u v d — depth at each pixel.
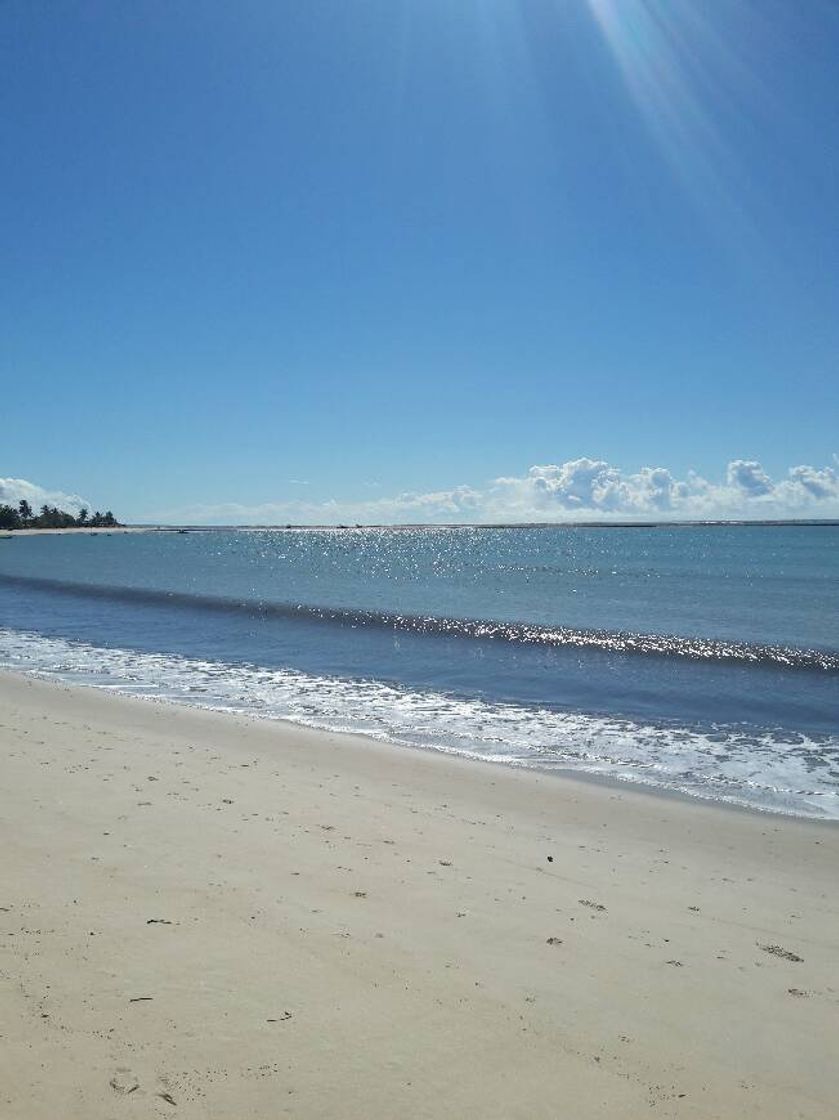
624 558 76.81
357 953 4.92
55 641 23.14
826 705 14.97
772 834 8.48
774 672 18.14
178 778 9.14
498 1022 4.29
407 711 14.38
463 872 6.64
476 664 19.27
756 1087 3.94
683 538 149.62
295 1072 3.69
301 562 74.44
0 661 19.52
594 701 15.30
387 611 30.33
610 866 7.25
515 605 33.47
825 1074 4.09
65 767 9.31
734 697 15.66
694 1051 4.21
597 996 4.69
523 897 6.20
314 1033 4.02
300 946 4.95
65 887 5.60
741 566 61.06
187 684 16.70
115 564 69.69
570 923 5.75
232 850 6.63
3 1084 3.39
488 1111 3.55
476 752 11.72
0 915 5.05
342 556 88.25
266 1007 4.21
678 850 7.92
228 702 14.96
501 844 7.64
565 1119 3.55
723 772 10.83
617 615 29.80
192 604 32.91
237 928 5.13
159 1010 4.10
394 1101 3.56
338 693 15.92
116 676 17.55
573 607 32.66
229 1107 3.41
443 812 8.67
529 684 16.91
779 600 34.94
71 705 14.02
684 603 33.94
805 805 9.49
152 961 4.61
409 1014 4.29
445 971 4.81
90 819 7.26
